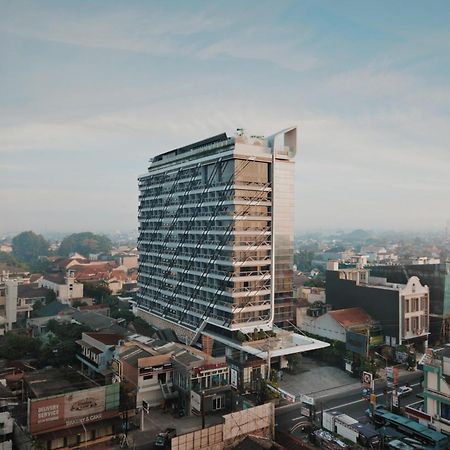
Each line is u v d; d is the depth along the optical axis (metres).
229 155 85.31
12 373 72.31
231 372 76.00
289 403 65.75
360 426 52.72
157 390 63.75
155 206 116.19
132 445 52.47
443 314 94.50
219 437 46.66
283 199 88.94
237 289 84.19
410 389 69.25
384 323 90.94
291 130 90.69
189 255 99.62
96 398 53.56
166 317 108.06
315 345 80.69
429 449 47.56
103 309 128.25
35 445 47.91
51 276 169.38
